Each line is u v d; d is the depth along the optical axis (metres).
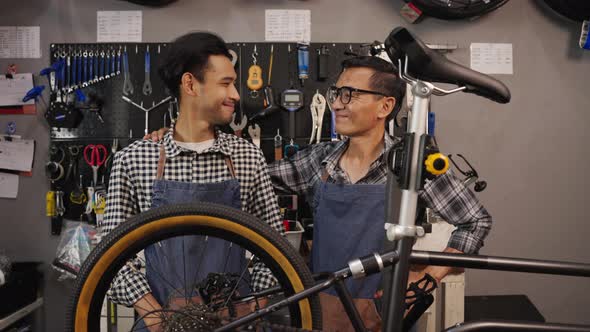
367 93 1.60
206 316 1.14
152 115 2.44
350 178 1.71
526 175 2.54
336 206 1.65
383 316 1.17
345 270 1.15
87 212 2.39
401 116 2.41
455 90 1.15
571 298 2.56
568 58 2.52
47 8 2.43
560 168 2.55
